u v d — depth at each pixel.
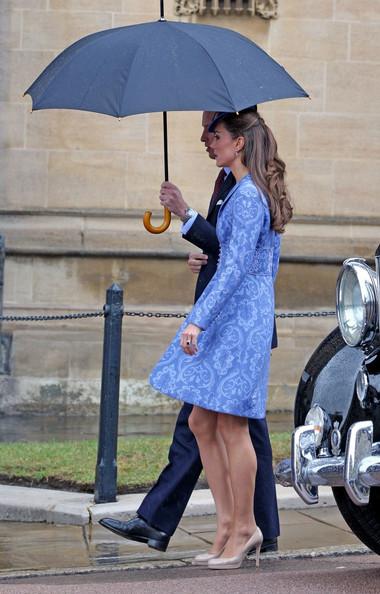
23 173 42.84
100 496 24.70
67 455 29.64
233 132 18.80
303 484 17.28
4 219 42.84
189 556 20.86
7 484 26.86
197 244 20.02
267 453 20.31
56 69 19.14
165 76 18.11
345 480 16.20
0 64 42.69
